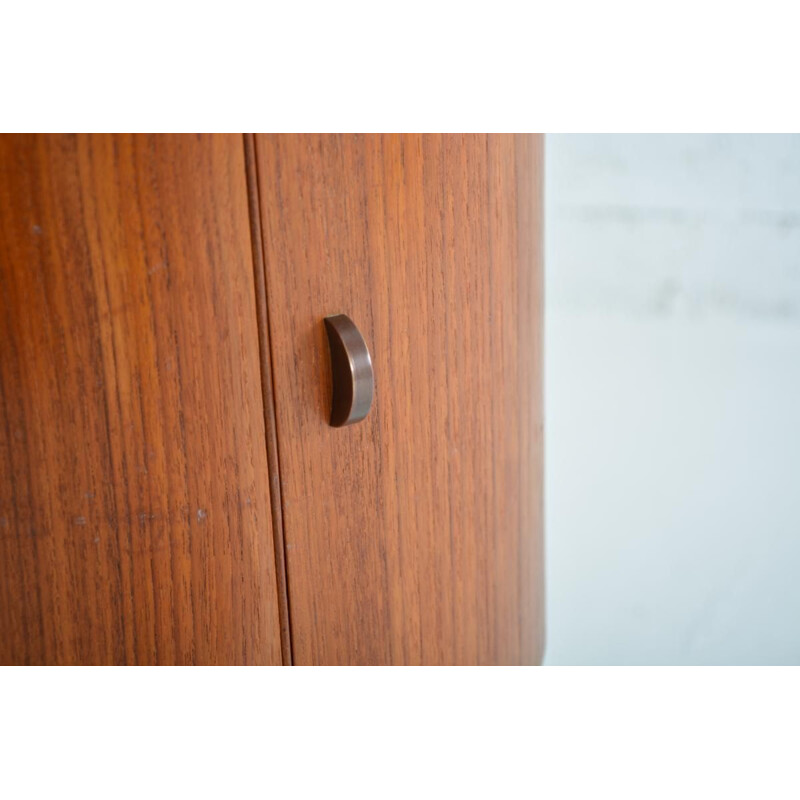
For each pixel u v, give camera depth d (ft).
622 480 3.40
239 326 1.53
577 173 3.01
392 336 1.77
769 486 3.47
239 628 1.64
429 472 1.94
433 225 1.82
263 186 1.51
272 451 1.61
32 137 1.33
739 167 3.12
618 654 3.64
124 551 1.50
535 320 2.31
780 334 3.29
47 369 1.39
